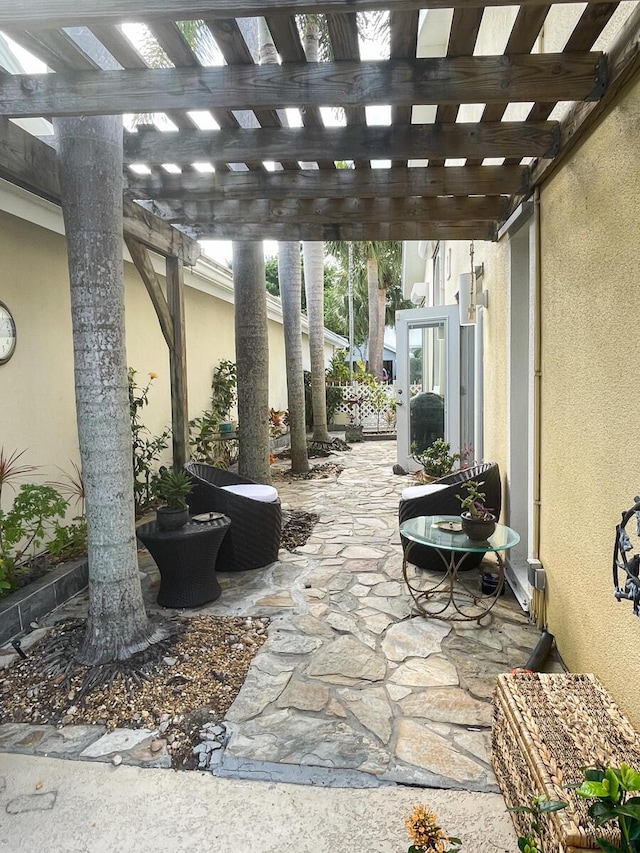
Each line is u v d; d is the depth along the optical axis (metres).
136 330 5.86
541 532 3.09
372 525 5.43
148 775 2.06
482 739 2.22
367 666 2.76
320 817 1.85
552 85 2.06
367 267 17.84
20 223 3.95
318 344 10.70
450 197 3.78
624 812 1.12
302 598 3.62
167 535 3.34
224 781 2.02
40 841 1.78
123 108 2.22
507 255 3.85
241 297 5.45
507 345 3.88
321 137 2.71
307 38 4.98
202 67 2.14
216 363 8.17
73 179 2.60
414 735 2.24
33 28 1.72
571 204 2.50
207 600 3.53
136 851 1.74
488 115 2.55
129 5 1.63
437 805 1.90
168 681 2.61
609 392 2.10
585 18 1.85
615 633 2.06
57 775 2.06
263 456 5.58
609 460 2.11
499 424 4.23
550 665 2.73
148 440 6.04
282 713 2.38
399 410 7.84
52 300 4.30
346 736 2.23
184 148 2.82
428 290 12.34
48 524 4.10
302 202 3.92
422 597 3.61
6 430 3.82
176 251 4.55
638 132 1.83
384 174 3.32
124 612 2.80
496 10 3.77
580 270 2.39
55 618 3.32
